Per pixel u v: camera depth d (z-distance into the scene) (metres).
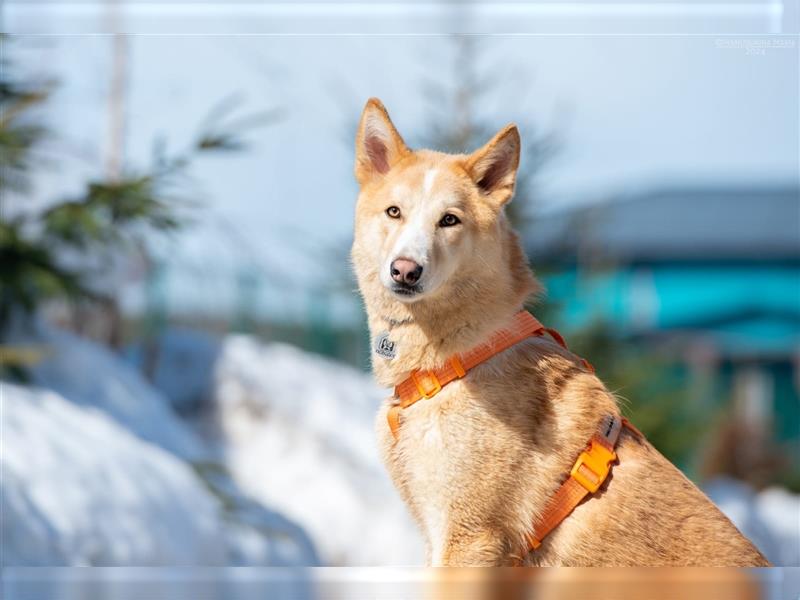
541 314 15.34
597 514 5.21
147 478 8.62
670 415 15.88
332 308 20.28
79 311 14.81
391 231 5.57
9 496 7.11
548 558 5.27
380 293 5.61
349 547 12.74
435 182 5.61
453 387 5.35
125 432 9.45
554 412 5.34
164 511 8.38
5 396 8.74
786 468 21.41
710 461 20.58
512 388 5.34
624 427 5.50
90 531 7.46
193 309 17.73
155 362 15.34
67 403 9.43
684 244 33.62
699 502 5.33
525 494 5.25
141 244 11.56
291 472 13.50
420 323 5.46
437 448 5.29
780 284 33.00
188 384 14.98
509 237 5.84
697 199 40.28
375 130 5.96
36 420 8.47
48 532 7.14
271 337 19.11
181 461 10.87
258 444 13.99
